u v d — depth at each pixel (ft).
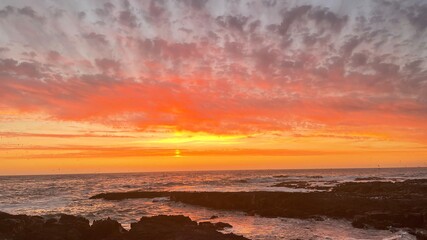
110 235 76.43
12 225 78.13
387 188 154.92
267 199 133.18
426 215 92.27
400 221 93.91
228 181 337.52
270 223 104.12
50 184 357.20
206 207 148.05
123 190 253.44
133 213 136.36
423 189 146.82
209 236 74.28
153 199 182.70
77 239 74.08
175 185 298.35
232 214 127.13
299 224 101.35
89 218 124.26
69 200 188.85
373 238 82.12
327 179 336.49
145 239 72.90
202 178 463.83
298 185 236.02
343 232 89.40
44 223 83.05
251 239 77.10
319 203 119.03
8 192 246.27
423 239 78.84
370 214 98.84
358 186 166.61
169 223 87.51
